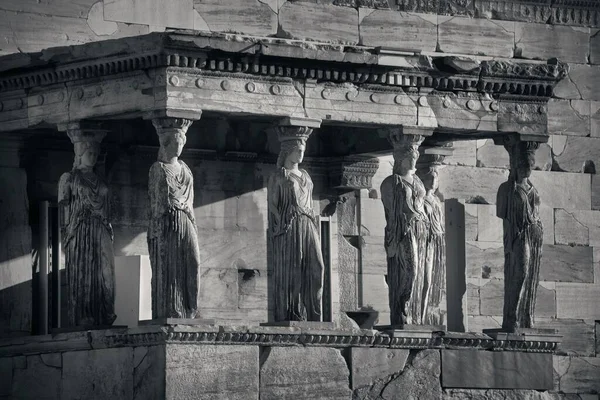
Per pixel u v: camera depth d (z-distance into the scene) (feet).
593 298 117.50
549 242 116.78
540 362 102.53
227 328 93.04
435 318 102.73
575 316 116.98
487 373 100.89
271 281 107.76
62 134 103.04
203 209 106.73
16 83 99.19
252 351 93.97
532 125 103.50
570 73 118.42
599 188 118.52
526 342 102.01
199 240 106.42
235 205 107.65
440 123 101.04
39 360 97.86
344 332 96.53
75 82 97.09
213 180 107.14
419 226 99.50
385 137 101.71
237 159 107.65
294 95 96.94
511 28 116.67
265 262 108.37
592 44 119.03
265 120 97.66
